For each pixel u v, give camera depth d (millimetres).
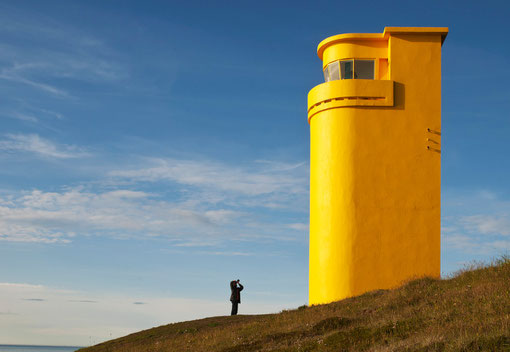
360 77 30219
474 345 12422
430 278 23375
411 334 14969
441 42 29578
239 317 26828
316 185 29797
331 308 22500
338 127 29078
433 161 28516
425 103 28922
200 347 20000
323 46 31312
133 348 22906
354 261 27797
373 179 28438
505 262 21484
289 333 18719
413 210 28141
